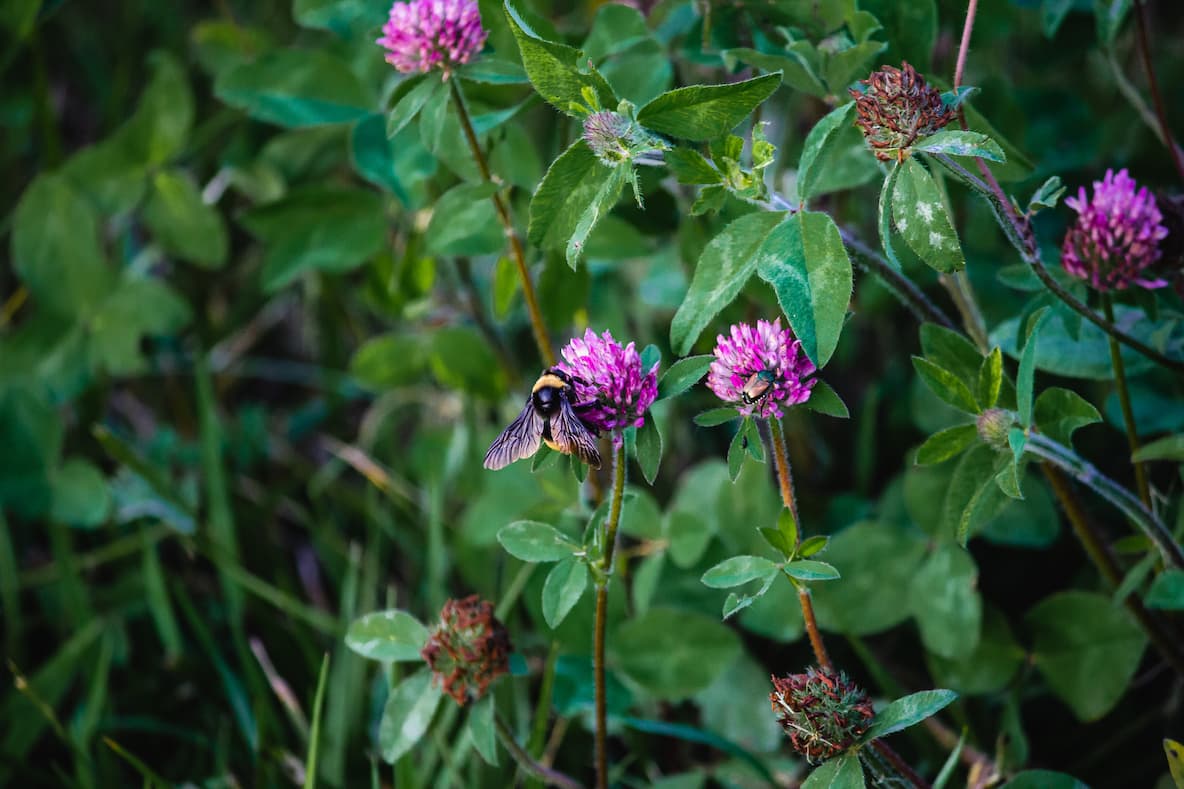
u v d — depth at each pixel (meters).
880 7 0.86
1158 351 0.85
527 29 0.77
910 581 0.90
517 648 0.97
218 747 0.94
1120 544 0.85
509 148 0.92
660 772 0.95
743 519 0.95
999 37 0.98
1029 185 0.99
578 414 0.77
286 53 0.96
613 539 0.79
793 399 0.76
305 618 0.98
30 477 1.03
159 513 1.02
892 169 0.77
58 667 0.97
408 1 0.93
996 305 0.97
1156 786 0.89
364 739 0.94
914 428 1.03
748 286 0.93
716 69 0.97
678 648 0.92
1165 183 1.02
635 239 0.95
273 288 1.01
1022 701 0.92
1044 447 0.79
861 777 0.77
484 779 0.90
